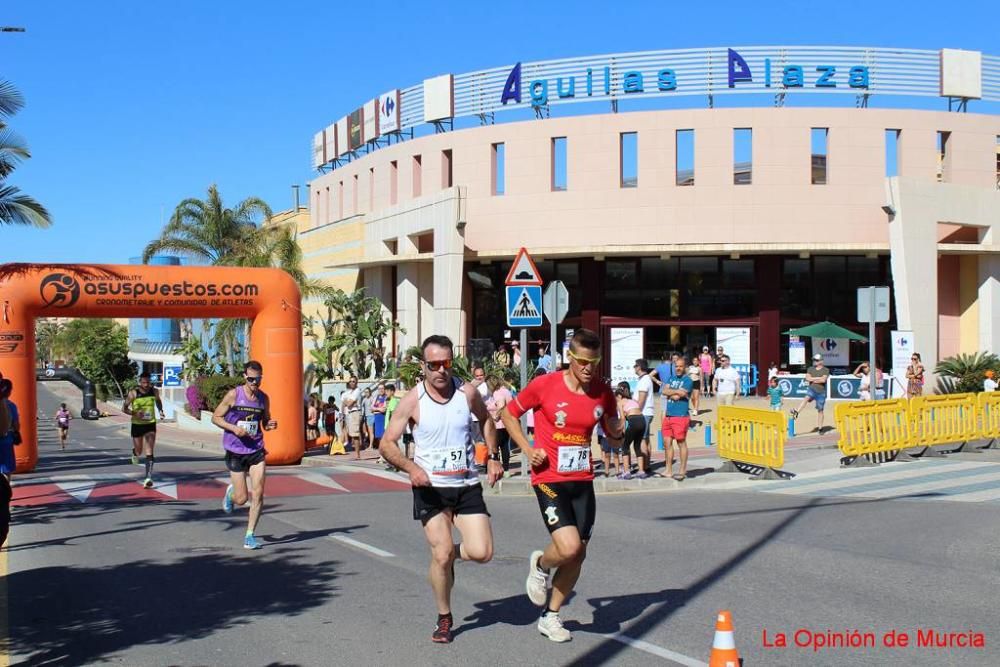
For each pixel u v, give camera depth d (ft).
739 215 105.40
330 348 115.24
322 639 21.25
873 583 26.32
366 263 119.75
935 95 106.11
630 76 107.55
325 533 35.81
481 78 115.34
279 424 70.28
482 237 113.39
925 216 97.09
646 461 52.49
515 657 19.74
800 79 104.83
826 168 106.11
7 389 32.99
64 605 24.66
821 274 109.09
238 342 150.51
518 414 20.88
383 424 72.28
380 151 129.90
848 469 53.62
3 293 64.75
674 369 51.08
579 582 26.84
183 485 52.85
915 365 79.66
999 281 104.53
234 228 133.59
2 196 67.72
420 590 25.99
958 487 45.85
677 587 26.11
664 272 110.73
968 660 19.42
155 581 27.43
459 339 106.32
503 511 42.19
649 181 107.14
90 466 69.26
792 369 107.24
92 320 338.13
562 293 49.08
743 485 49.73
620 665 19.12
